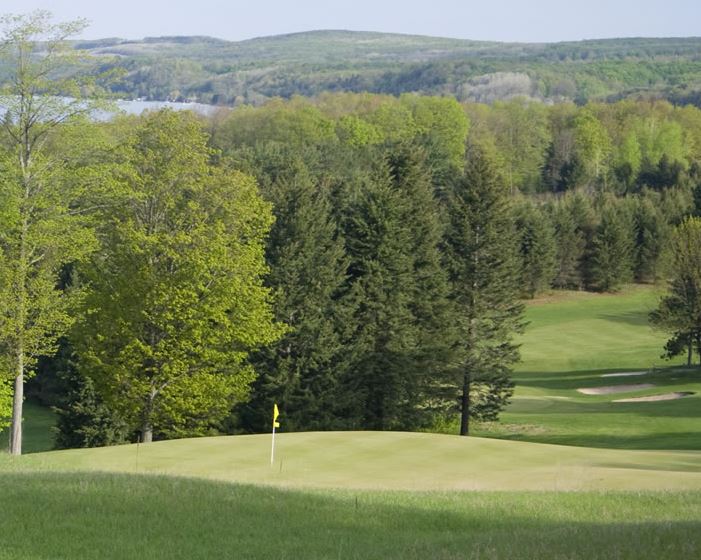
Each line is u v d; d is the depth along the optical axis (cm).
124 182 3866
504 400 5422
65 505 1834
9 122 3681
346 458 2894
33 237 3700
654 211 11775
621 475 2645
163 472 2570
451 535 1803
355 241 5147
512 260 5472
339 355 4934
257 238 4288
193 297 3953
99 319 4069
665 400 6088
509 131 16250
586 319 10031
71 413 4878
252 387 4759
